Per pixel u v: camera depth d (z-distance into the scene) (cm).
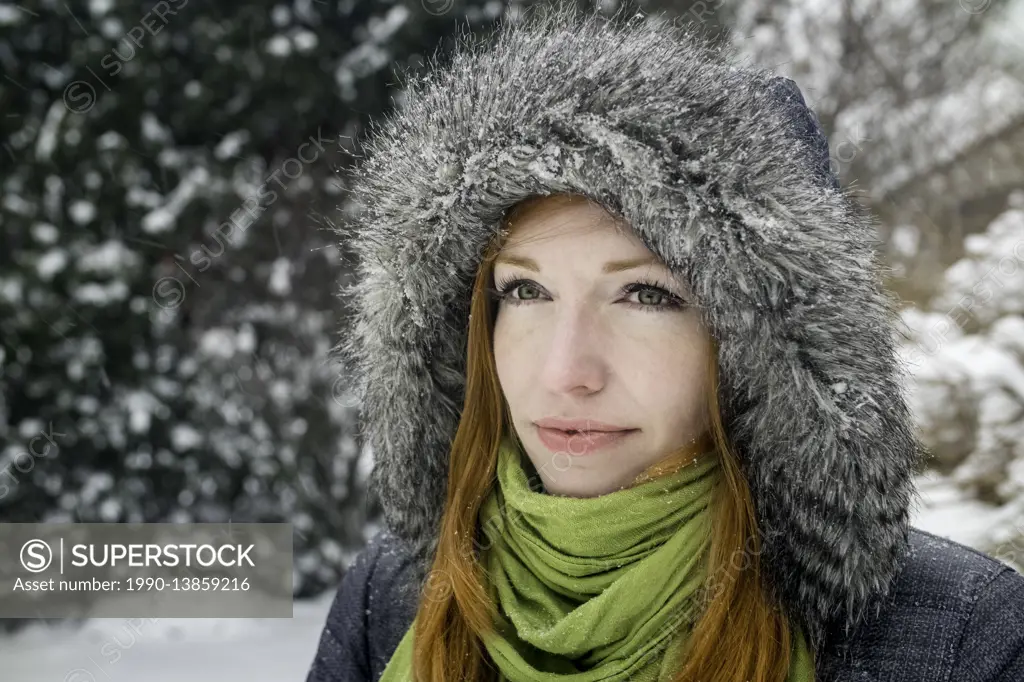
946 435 359
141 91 385
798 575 89
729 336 87
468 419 105
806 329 87
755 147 88
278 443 416
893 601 91
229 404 404
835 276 88
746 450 92
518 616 96
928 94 623
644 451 91
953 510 321
